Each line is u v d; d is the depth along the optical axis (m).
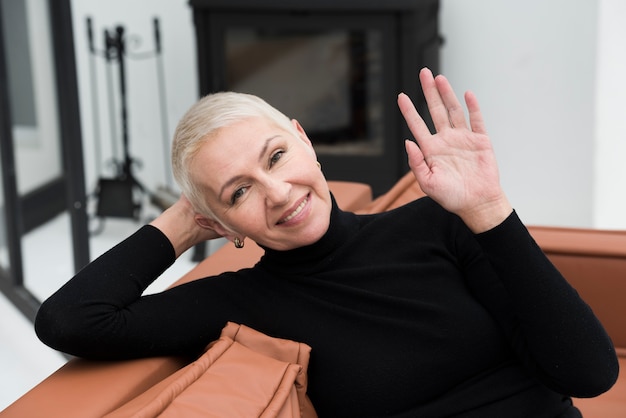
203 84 3.87
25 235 3.42
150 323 1.38
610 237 1.94
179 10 4.32
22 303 3.42
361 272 1.42
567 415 1.47
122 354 1.38
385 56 3.67
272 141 1.34
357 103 3.85
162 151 4.53
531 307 1.31
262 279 1.46
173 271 3.64
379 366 1.39
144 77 4.44
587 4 3.66
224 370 1.31
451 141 1.32
